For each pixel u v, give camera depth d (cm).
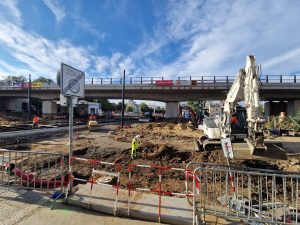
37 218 532
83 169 1033
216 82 4156
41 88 5184
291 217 523
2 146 1594
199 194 589
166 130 3009
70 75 636
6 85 5522
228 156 997
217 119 1443
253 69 967
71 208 583
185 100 4956
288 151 1645
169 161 1258
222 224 520
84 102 5716
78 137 2186
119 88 4588
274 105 4716
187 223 520
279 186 830
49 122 3816
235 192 619
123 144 1788
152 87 4441
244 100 1107
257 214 537
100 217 546
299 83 3766
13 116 5059
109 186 701
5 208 575
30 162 1098
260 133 961
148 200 616
